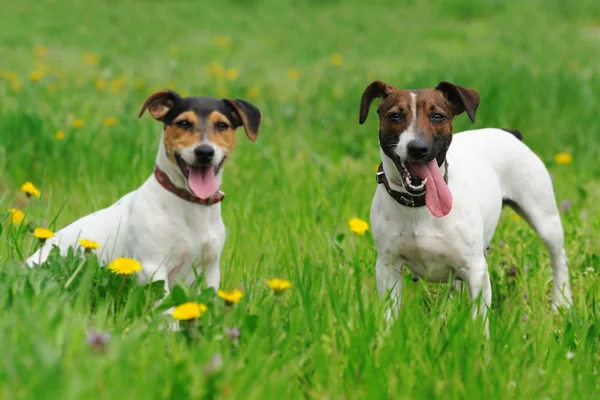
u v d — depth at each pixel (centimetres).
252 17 3609
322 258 852
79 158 1191
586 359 634
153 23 3341
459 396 562
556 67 2262
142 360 536
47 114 1452
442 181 724
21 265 697
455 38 3138
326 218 1028
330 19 3594
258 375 542
